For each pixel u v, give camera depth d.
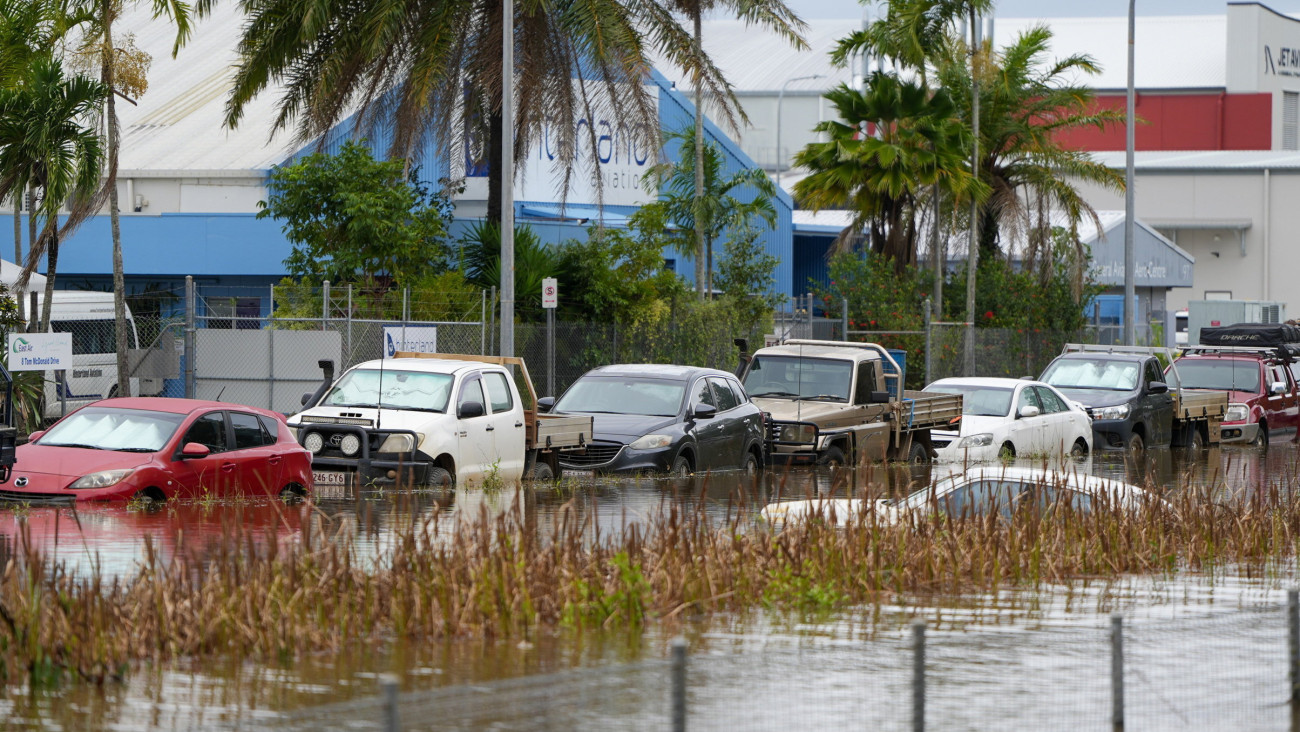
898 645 15.73
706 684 13.10
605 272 53.72
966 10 70.88
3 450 26.27
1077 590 20.08
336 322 47.75
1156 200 143.62
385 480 30.73
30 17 40.62
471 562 17.62
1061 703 13.27
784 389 42.47
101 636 14.77
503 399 33.47
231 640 15.41
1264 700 13.49
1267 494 32.16
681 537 19.72
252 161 64.12
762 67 126.44
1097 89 169.25
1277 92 170.12
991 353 72.31
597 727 11.82
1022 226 77.00
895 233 72.00
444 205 56.56
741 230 66.75
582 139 70.81
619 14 48.53
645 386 37.81
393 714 9.36
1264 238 141.50
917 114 70.19
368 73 51.25
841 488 33.78
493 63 49.34
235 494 27.97
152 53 77.62
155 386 50.91
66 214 63.34
